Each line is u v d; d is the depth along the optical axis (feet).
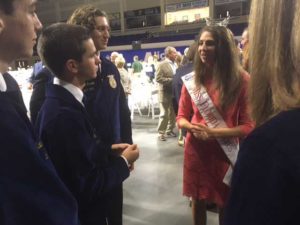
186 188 5.85
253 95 1.67
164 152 13.99
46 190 2.06
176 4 50.55
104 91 4.59
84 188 3.37
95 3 57.82
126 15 55.62
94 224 3.87
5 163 1.85
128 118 5.37
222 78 5.22
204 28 5.47
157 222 8.07
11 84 2.30
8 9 2.09
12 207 1.85
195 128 5.40
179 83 8.32
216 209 8.12
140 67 27.45
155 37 45.93
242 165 1.48
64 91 3.56
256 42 1.63
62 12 60.59
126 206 8.99
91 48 3.77
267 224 1.34
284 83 1.49
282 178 1.32
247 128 5.08
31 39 2.29
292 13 1.47
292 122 1.38
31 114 4.27
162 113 15.84
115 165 3.77
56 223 2.10
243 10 44.57
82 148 3.38
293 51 1.46
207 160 5.54
